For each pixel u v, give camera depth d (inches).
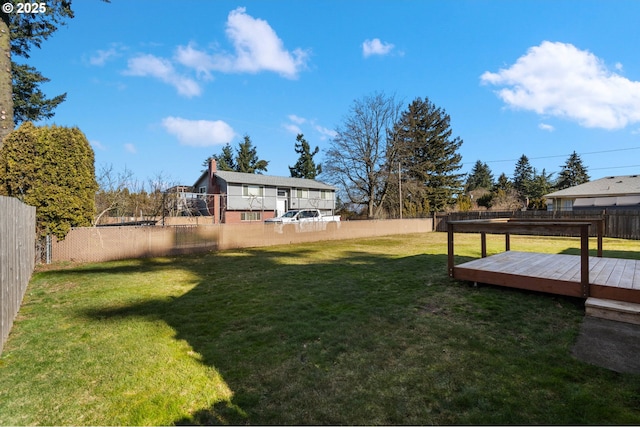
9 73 297.7
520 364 99.3
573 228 155.3
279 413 77.2
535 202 1122.0
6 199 131.3
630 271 180.1
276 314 152.3
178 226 390.9
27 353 111.9
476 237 612.1
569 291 155.6
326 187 1256.8
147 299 182.4
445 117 1376.7
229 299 180.7
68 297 187.5
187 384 91.0
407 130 1104.8
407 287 199.0
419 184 1083.9
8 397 84.6
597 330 124.0
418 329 129.9
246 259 341.7
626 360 100.2
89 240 327.6
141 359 107.0
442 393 84.7
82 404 81.7
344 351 111.5
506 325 131.7
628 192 831.7
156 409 79.3
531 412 75.5
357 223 637.9
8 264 132.6
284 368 100.0
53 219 305.6
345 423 73.3
